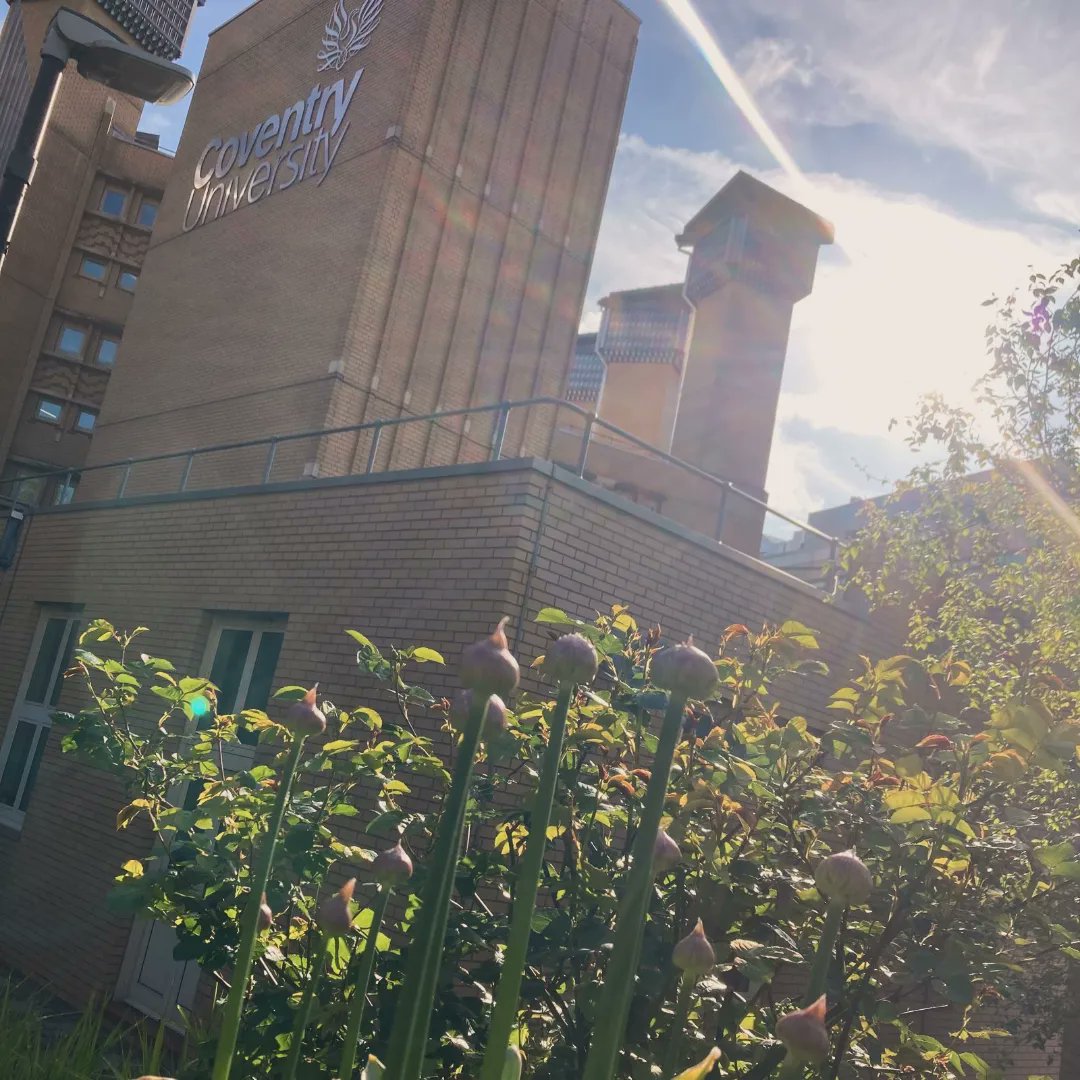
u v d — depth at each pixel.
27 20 23.14
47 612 12.50
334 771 4.63
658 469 29.50
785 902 3.96
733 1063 3.46
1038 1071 11.82
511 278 22.05
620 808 4.02
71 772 10.59
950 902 4.05
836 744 4.24
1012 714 3.73
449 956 3.63
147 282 24.31
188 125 24.84
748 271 32.75
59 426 38.28
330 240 20.25
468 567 7.23
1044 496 9.80
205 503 10.20
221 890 3.77
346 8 21.77
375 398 19.45
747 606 8.98
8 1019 4.86
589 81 23.97
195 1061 3.62
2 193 8.16
